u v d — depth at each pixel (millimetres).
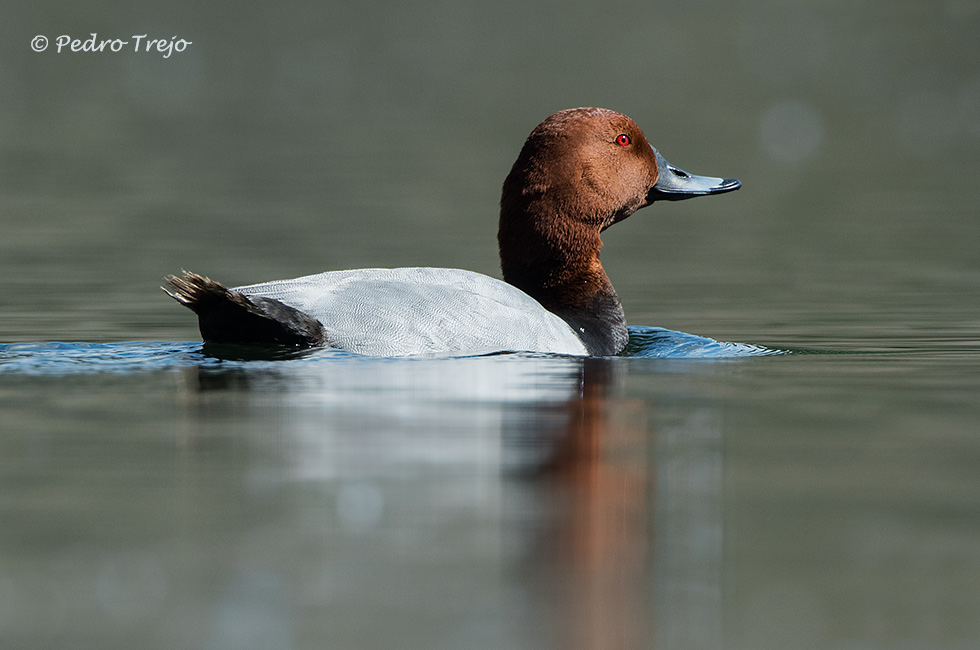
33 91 44344
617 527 7148
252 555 6613
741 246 22281
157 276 17906
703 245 22453
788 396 10570
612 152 13117
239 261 19312
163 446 8516
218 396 9898
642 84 45688
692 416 9773
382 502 7414
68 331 13859
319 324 10734
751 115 40656
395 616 5953
